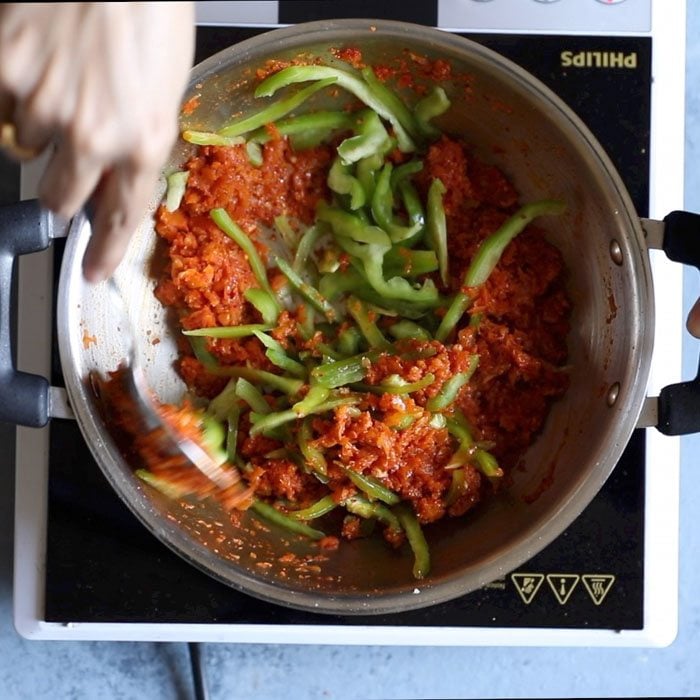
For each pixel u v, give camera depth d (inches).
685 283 31.5
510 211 30.2
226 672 30.9
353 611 26.7
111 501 29.3
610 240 27.9
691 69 31.5
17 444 29.2
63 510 29.2
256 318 30.1
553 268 29.7
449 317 29.6
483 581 26.7
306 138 30.1
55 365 29.1
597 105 29.5
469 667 31.0
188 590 29.2
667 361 29.5
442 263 30.1
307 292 30.1
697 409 26.7
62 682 30.7
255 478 29.3
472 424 29.7
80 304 27.0
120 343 28.6
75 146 20.4
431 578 27.7
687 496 31.4
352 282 30.2
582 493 26.7
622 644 29.2
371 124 29.6
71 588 29.1
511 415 29.7
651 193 29.4
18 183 30.6
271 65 28.3
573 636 29.2
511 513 29.0
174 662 30.9
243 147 29.8
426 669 31.0
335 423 28.8
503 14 29.3
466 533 29.1
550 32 29.4
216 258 29.5
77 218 26.3
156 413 28.6
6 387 26.3
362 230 29.8
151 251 29.7
